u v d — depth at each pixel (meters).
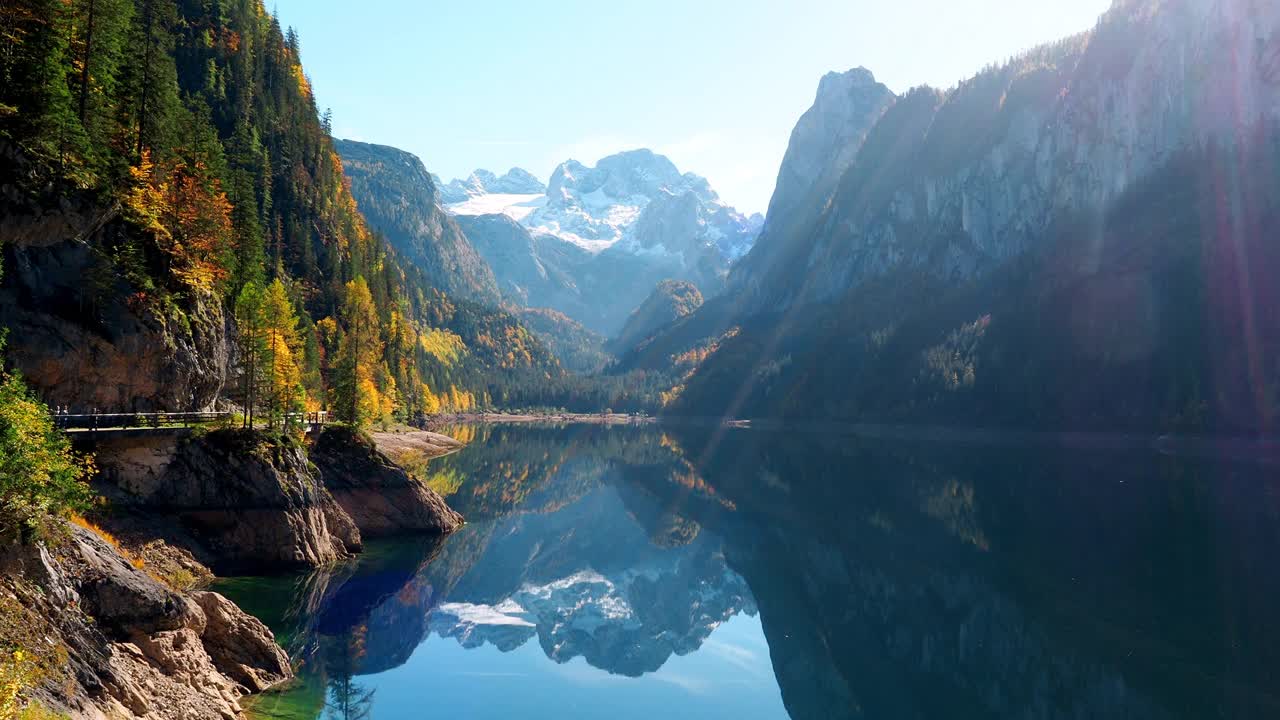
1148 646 41.72
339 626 43.09
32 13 46.31
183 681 26.47
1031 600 51.12
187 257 57.62
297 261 134.38
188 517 46.44
